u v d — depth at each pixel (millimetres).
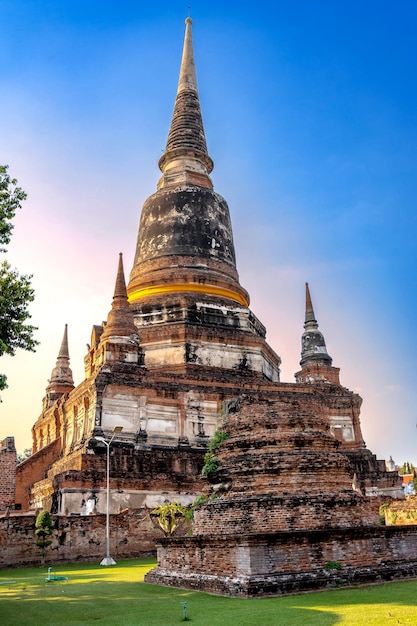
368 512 19266
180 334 47250
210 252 53000
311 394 49688
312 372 59188
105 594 17562
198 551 18203
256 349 50156
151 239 53562
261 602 14414
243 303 54625
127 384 41594
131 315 46031
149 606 14820
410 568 18422
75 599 16719
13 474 47594
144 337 47625
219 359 48156
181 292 50219
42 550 29891
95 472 36344
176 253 52031
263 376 50281
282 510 17625
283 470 18391
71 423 47719
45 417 55875
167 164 58844
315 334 61250
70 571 26219
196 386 44219
